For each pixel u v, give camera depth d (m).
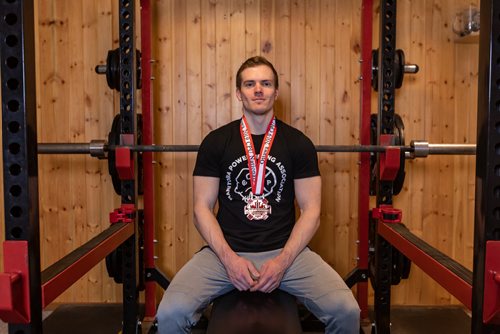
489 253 1.18
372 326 2.40
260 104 1.95
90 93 2.84
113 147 2.26
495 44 1.16
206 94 2.84
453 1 2.81
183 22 2.81
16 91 1.25
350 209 2.90
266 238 1.89
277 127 2.04
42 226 2.91
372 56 2.48
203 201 1.95
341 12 2.81
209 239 1.84
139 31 2.85
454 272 1.39
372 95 2.88
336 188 2.89
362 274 2.60
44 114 2.85
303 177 1.98
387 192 2.31
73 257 1.58
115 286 2.96
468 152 2.18
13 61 1.25
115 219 2.23
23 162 1.26
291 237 1.85
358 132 2.85
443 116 2.86
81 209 2.90
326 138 2.86
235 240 1.90
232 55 2.82
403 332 2.53
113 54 2.38
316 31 2.82
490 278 1.18
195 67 2.83
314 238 2.91
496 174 1.18
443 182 2.90
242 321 1.53
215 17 2.81
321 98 2.84
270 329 1.48
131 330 2.35
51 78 2.84
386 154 2.18
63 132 2.86
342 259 2.92
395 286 2.96
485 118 1.19
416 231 2.91
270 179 1.95
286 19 2.81
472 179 2.89
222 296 1.75
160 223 2.90
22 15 1.23
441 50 2.83
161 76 2.83
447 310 2.85
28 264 1.26
